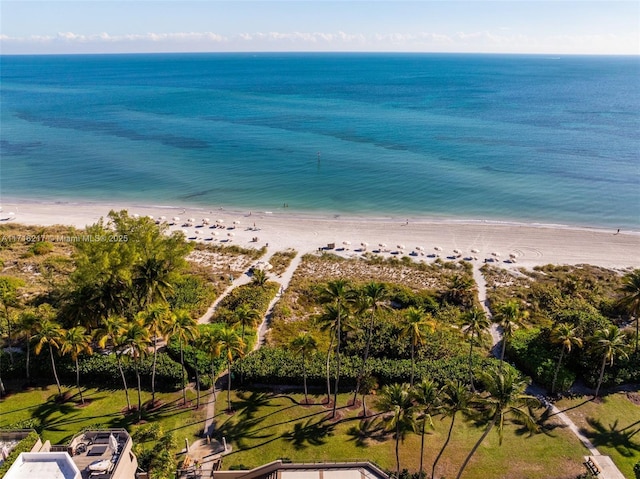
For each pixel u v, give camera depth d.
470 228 103.19
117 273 57.09
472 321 50.47
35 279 77.50
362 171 141.62
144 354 53.25
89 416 50.66
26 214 109.56
